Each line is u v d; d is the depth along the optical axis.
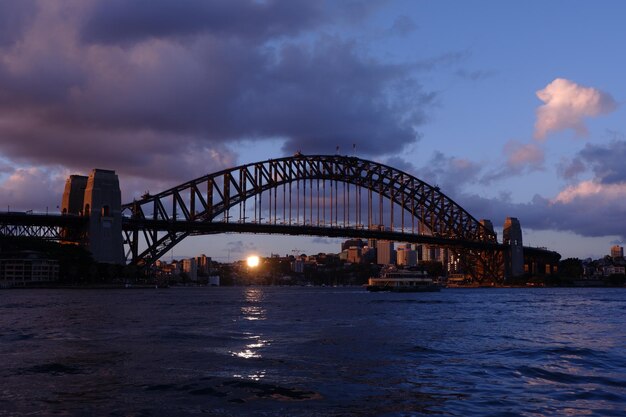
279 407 24.72
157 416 23.39
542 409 24.20
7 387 28.34
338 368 34.16
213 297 168.88
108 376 31.17
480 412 23.75
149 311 87.62
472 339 50.75
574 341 50.00
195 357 38.16
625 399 25.98
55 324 62.22
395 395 26.86
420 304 123.94
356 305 117.75
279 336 52.12
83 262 191.50
